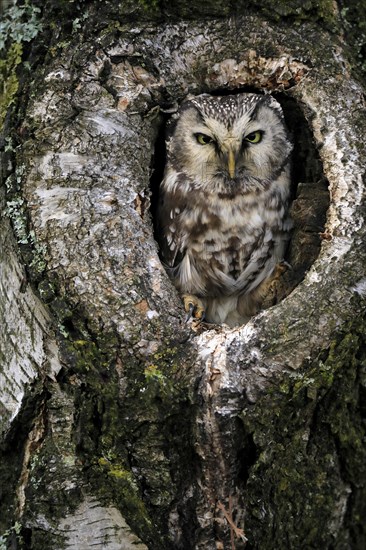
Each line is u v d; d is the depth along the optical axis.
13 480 4.60
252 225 5.97
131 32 4.89
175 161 6.02
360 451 4.59
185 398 4.23
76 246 4.51
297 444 4.44
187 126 5.86
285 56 4.94
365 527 4.64
